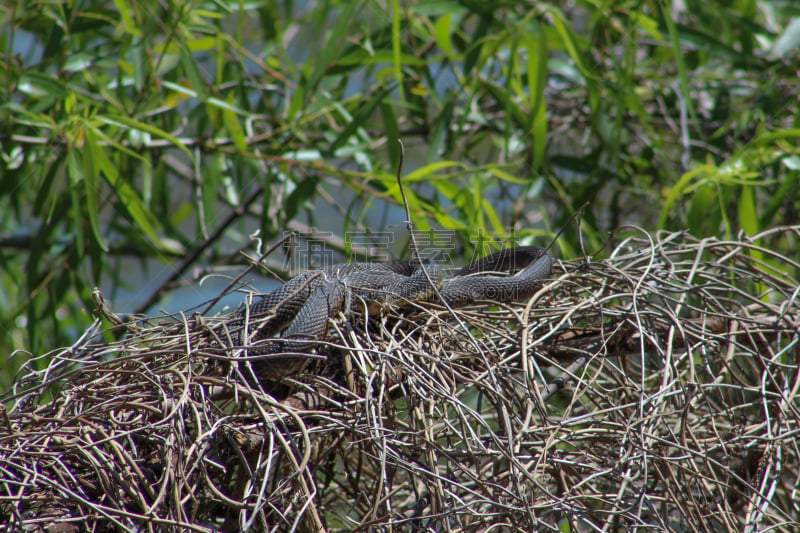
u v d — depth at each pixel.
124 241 12.86
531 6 10.48
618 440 4.88
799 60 10.62
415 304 5.21
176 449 4.25
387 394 4.74
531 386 4.77
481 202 9.30
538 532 4.41
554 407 5.60
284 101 11.97
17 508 4.13
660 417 4.93
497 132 11.56
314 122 11.20
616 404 5.41
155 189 11.62
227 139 10.89
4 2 11.04
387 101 9.90
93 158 8.76
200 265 12.88
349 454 5.89
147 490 4.26
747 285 7.27
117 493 4.25
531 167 11.12
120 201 9.23
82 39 11.05
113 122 8.97
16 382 5.17
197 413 4.26
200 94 9.50
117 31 11.20
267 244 10.25
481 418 4.32
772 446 5.03
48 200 11.43
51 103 9.79
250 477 4.21
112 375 4.75
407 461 4.54
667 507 4.91
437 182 9.24
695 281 6.86
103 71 11.27
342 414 4.58
